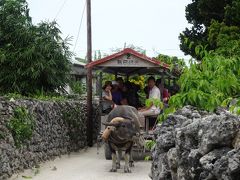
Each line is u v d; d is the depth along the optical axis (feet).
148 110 38.65
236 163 9.41
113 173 32.81
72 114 45.01
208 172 10.54
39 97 42.06
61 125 42.04
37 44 48.70
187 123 13.35
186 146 12.07
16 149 31.42
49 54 49.08
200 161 10.73
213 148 10.75
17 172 31.27
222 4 53.16
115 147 33.27
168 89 46.62
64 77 51.19
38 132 36.04
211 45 47.73
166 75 44.27
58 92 51.83
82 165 36.45
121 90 44.06
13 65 48.11
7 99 31.91
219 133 10.57
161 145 14.49
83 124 48.78
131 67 41.81
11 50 48.57
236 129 10.46
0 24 49.47
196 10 56.65
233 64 16.78
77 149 46.06
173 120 15.31
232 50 19.29
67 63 51.06
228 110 14.53
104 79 57.00
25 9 50.78
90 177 31.22
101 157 41.19
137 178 30.76
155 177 15.08
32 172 32.63
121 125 32.60
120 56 40.68
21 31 48.80
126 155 33.47
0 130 29.43
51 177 31.07
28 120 33.53
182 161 12.09
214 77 16.65
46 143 37.81
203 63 17.20
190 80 16.63
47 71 48.47
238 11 48.19
